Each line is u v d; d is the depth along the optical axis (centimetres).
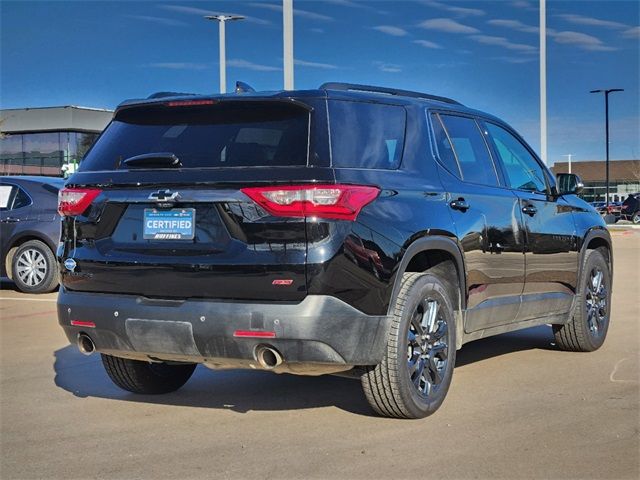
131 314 466
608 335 805
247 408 541
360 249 446
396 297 471
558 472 414
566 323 707
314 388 594
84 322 486
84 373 654
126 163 489
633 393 572
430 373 512
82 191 496
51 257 1147
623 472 414
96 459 443
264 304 436
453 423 498
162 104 502
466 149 586
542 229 641
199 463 434
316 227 432
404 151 515
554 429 486
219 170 455
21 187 1167
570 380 612
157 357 477
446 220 520
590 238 715
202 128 487
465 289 541
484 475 411
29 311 988
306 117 466
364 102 499
